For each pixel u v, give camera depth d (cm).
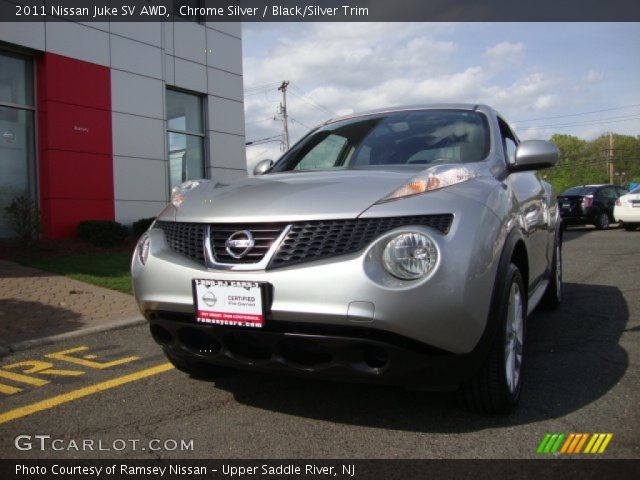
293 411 307
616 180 7625
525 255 339
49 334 492
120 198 1216
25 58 1089
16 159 1079
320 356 267
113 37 1202
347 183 285
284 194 285
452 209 261
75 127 1132
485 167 327
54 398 339
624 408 298
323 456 254
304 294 252
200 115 1455
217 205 297
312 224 263
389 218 258
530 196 390
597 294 620
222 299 269
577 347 415
